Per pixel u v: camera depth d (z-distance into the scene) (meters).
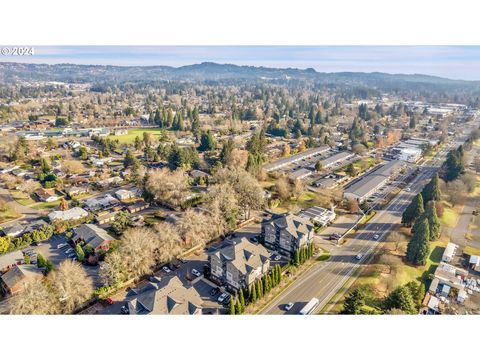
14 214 82.56
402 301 47.03
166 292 46.56
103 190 101.12
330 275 58.59
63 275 50.38
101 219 79.25
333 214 80.81
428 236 60.31
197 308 45.94
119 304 51.44
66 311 48.00
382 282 56.34
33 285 47.53
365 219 80.75
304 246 63.62
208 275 58.69
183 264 61.91
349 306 46.91
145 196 88.25
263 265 56.84
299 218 68.38
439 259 63.12
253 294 50.09
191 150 126.19
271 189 100.88
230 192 77.19
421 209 72.81
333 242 69.75
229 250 56.34
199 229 66.19
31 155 126.88
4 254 61.72
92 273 60.09
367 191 94.31
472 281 57.12
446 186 91.19
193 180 105.19
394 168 113.62
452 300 53.09
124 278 54.94
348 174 114.69
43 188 99.00
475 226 74.81
